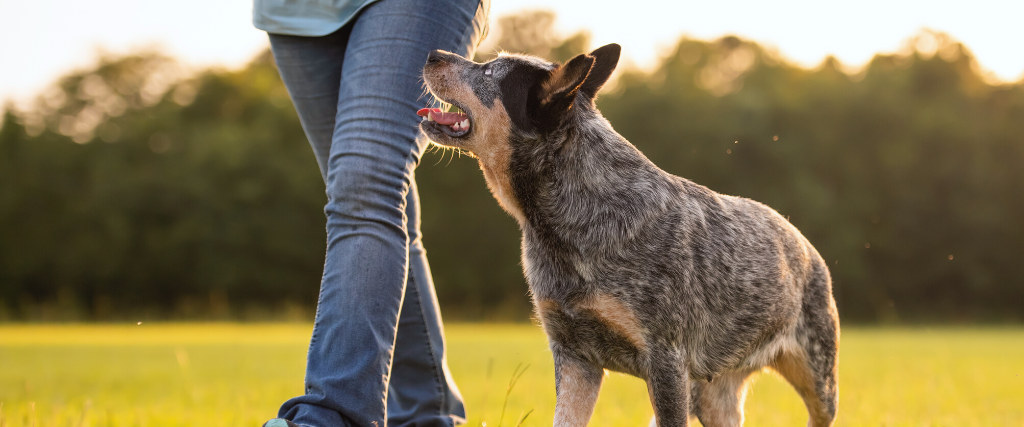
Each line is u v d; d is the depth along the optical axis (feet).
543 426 13.89
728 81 119.55
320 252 113.91
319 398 8.56
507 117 10.70
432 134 10.57
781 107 111.24
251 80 127.54
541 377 24.84
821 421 12.91
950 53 115.55
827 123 111.34
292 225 113.19
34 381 22.90
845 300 109.81
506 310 106.83
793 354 12.52
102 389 20.67
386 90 9.05
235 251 112.47
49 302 110.73
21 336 59.26
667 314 10.30
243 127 119.65
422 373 10.87
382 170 8.94
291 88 10.51
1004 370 27.91
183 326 85.30
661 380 10.31
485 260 111.65
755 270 11.56
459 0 9.77
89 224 111.96
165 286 112.68
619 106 110.63
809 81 115.44
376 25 9.27
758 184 108.17
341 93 9.27
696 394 12.92
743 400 13.00
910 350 41.93
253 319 104.12
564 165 10.63
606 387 22.61
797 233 13.10
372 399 8.70
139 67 125.18
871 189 111.34
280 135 116.88
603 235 10.28
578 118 10.85
